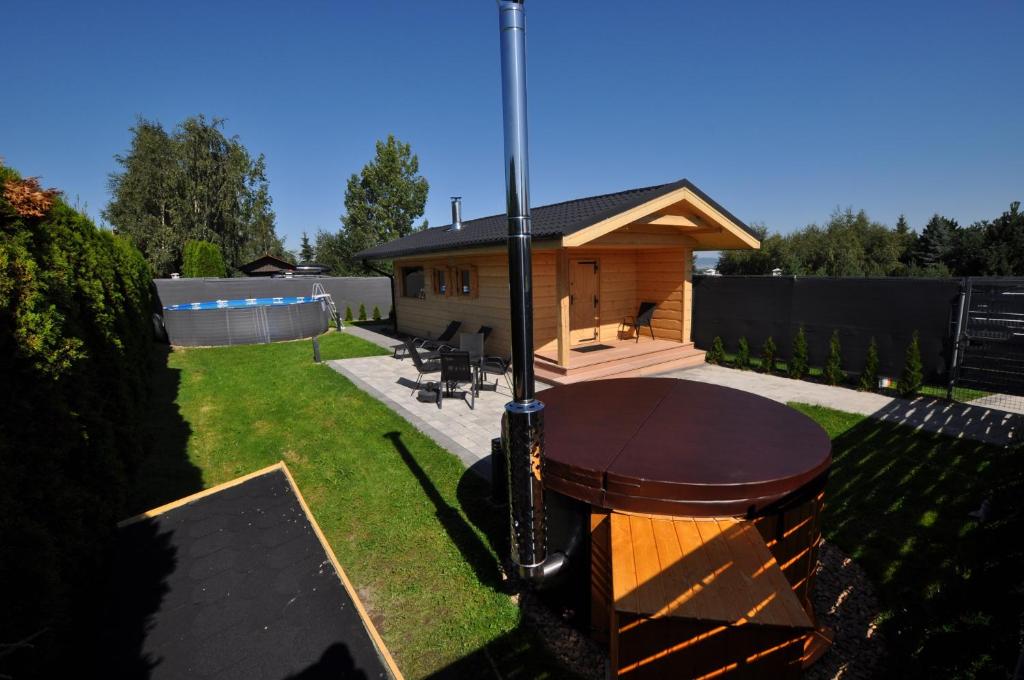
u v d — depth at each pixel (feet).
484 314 33.86
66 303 11.22
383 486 15.16
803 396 24.16
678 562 7.06
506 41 5.96
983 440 17.61
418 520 13.19
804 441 9.62
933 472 15.11
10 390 8.33
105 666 5.78
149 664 5.84
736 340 33.01
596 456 9.00
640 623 6.86
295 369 31.89
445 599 10.22
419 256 38.88
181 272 89.56
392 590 10.50
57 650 6.71
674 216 26.81
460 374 22.95
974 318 23.31
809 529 8.78
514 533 7.49
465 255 35.12
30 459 8.38
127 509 13.75
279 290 59.16
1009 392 22.85
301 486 15.35
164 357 36.47
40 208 10.48
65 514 8.78
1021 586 6.65
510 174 6.23
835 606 9.66
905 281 25.11
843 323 27.66
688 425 10.62
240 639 6.25
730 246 32.04
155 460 17.51
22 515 7.60
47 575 7.04
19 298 8.81
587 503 8.59
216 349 39.86
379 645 6.31
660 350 31.63
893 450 16.99
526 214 6.34
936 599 7.85
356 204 117.08
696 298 35.12
